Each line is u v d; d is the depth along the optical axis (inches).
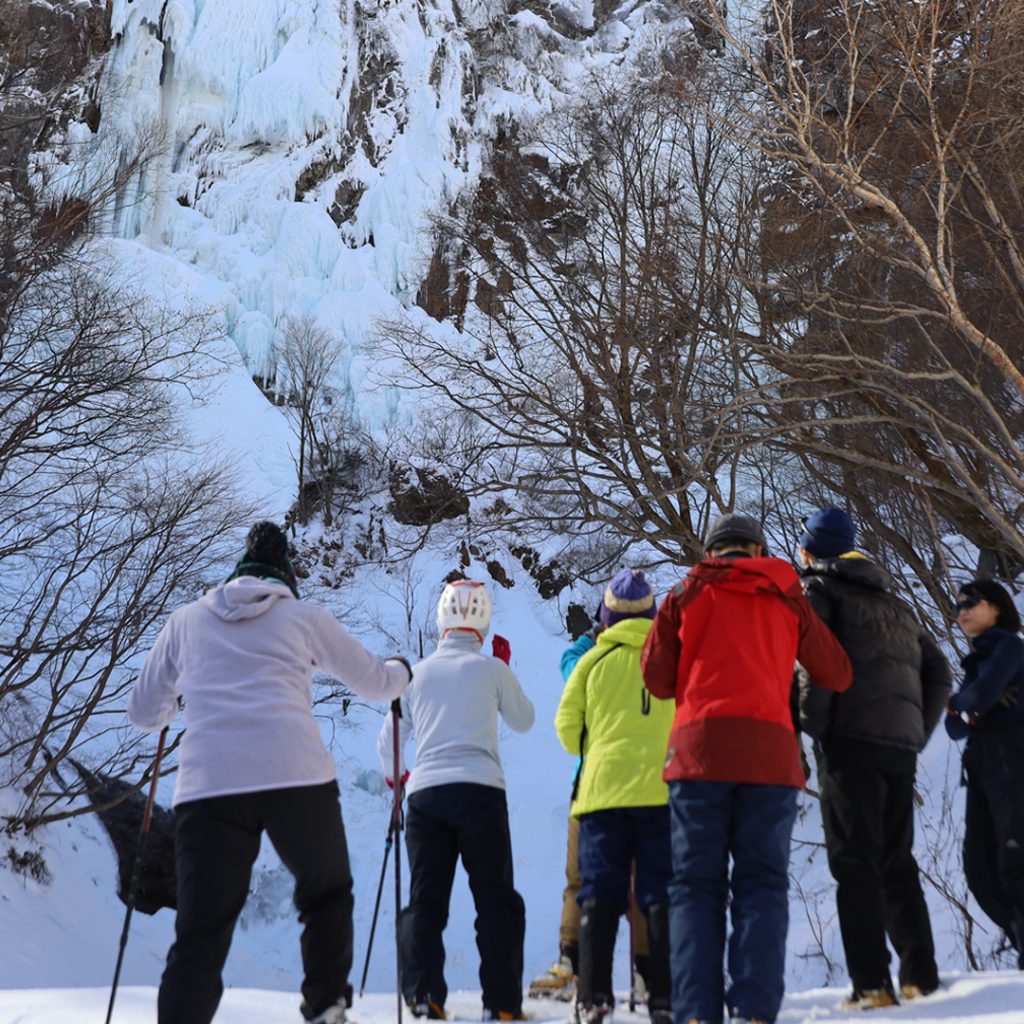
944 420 386.0
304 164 1626.5
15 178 730.2
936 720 181.9
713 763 144.3
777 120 417.1
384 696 156.2
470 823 194.4
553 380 664.4
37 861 612.1
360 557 1263.5
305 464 1369.3
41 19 1439.5
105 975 558.6
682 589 154.0
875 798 170.4
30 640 753.6
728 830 145.8
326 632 149.7
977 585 201.5
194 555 705.6
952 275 387.5
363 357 1418.6
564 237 722.2
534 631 1203.2
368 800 893.8
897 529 512.7
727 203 617.0
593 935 161.0
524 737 997.8
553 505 684.1
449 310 1469.0
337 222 1616.6
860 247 455.2
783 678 150.9
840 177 364.8
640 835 165.8
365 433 1369.3
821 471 550.0
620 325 595.2
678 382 566.9
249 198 1603.1
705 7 462.6
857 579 177.3
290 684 144.3
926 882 355.3
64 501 757.3
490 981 187.9
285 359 1472.7
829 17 410.9
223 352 1456.7
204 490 792.9
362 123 1674.5
